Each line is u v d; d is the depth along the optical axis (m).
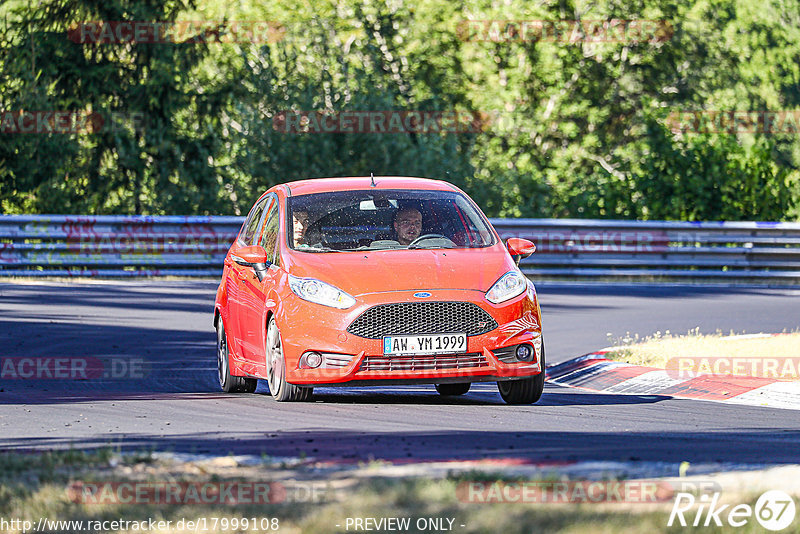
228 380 39.75
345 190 38.81
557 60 154.75
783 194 104.06
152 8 127.06
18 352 48.47
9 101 120.06
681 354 43.78
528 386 35.31
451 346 33.81
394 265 34.88
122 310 64.12
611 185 105.31
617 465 23.11
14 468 21.97
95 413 33.38
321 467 22.69
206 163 115.12
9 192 119.81
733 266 90.31
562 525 16.77
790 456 25.34
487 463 23.38
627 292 77.75
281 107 116.50
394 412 33.44
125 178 122.19
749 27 180.12
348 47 146.50
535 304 35.38
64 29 125.12
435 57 152.38
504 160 136.75
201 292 74.44
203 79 131.00
